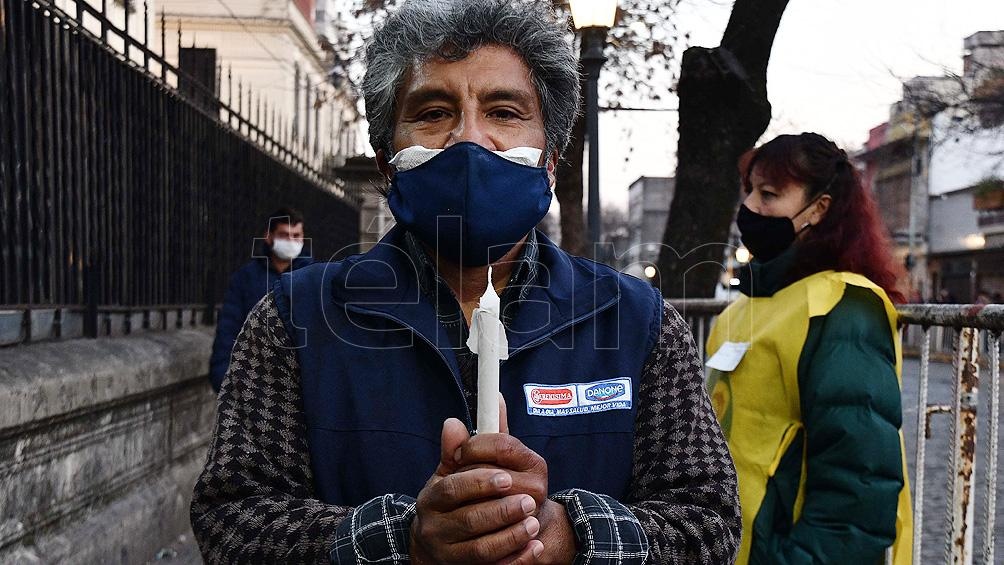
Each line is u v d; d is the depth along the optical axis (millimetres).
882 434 1866
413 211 1246
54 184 3875
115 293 4598
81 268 4176
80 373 3625
